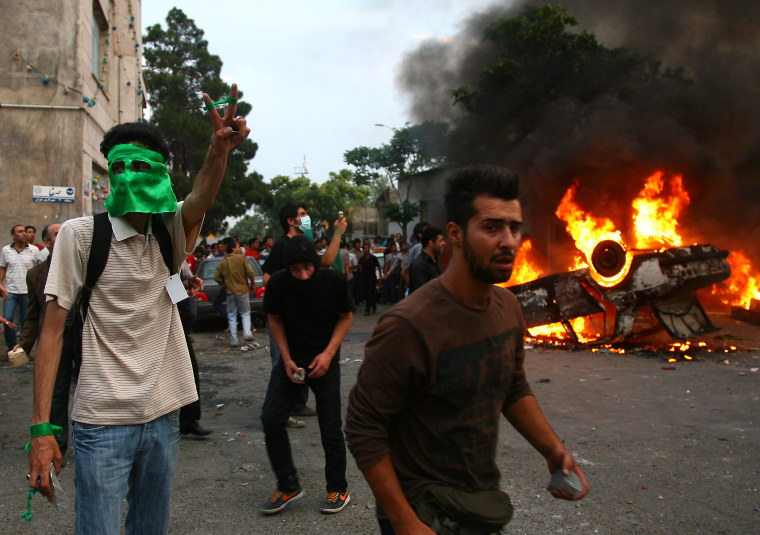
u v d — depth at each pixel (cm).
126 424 215
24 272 901
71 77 1223
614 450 460
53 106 1217
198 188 230
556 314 908
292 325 377
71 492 397
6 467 438
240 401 636
